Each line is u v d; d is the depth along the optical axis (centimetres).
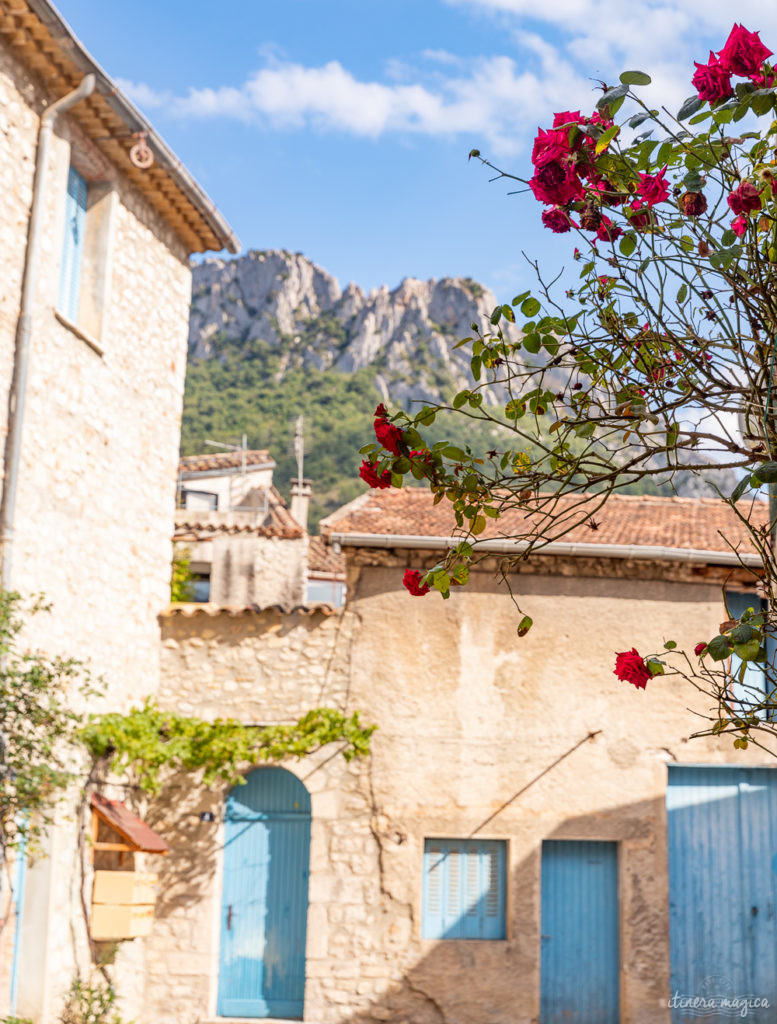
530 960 1264
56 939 1034
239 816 1323
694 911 1305
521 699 1311
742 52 359
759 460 413
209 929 1268
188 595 1630
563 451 444
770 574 411
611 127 394
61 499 1079
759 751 1320
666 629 1334
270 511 2528
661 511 1500
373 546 1312
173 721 1275
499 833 1286
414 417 443
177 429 1385
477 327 459
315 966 1255
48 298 1050
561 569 1338
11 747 925
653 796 1302
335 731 1284
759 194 384
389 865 1275
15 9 951
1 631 902
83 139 1133
